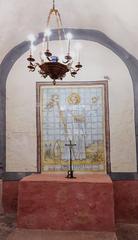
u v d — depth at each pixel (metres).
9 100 5.21
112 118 5.05
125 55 5.12
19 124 5.18
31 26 4.79
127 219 4.76
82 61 5.19
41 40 5.21
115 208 4.82
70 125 5.11
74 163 5.01
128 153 4.95
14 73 5.25
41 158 5.07
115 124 5.04
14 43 5.07
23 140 5.14
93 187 3.87
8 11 4.10
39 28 4.92
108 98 5.09
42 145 5.10
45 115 5.16
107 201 3.82
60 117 5.13
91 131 5.06
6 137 5.17
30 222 3.89
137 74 5.07
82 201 3.86
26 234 3.69
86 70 5.17
